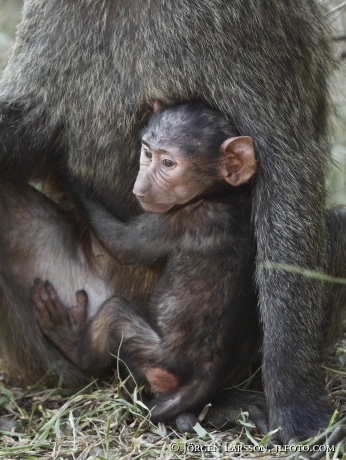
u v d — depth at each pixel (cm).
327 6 1240
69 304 981
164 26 853
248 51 850
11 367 991
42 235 968
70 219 984
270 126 843
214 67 846
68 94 901
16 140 916
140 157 859
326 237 880
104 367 931
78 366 934
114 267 963
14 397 941
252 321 857
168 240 859
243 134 846
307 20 930
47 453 802
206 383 832
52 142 937
